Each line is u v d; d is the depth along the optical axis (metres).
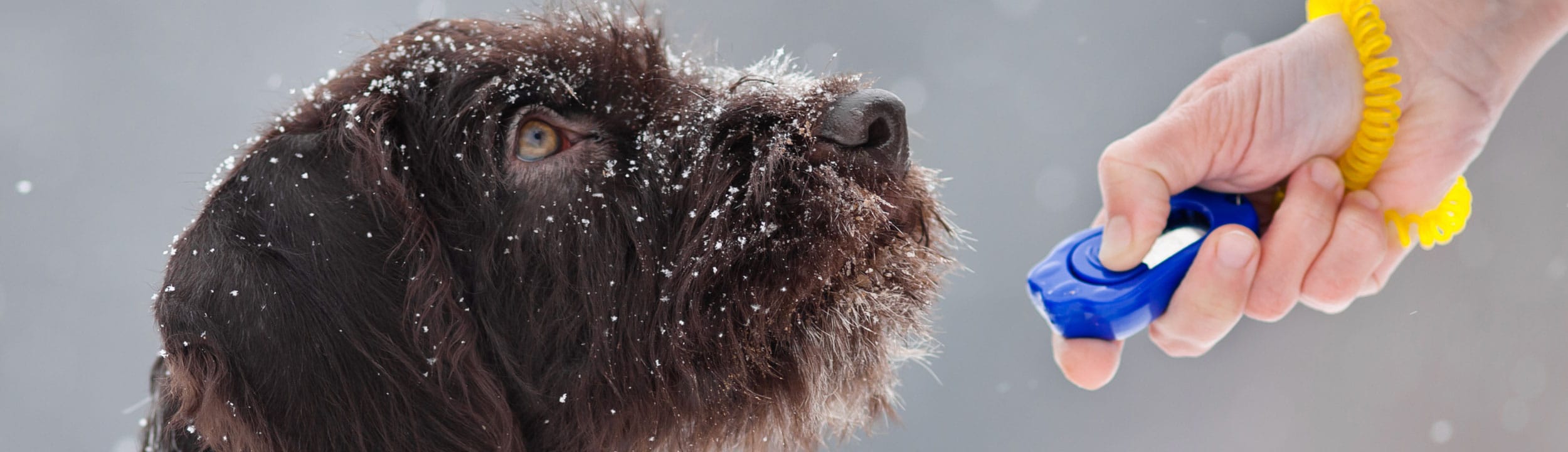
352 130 3.09
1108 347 3.06
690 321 3.10
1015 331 8.15
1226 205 3.06
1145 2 10.92
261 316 3.07
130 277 10.35
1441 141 3.06
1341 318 7.64
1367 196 3.05
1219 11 9.98
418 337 3.09
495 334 3.10
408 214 3.09
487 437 3.10
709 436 3.11
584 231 3.10
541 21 3.16
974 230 9.38
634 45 3.14
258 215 3.08
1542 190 7.12
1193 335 3.05
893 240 3.12
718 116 3.12
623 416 3.11
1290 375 7.61
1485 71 3.06
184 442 3.12
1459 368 7.16
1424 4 3.06
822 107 3.12
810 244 3.10
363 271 3.08
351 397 3.08
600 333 3.10
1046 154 10.42
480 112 3.10
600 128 3.11
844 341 3.11
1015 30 11.48
